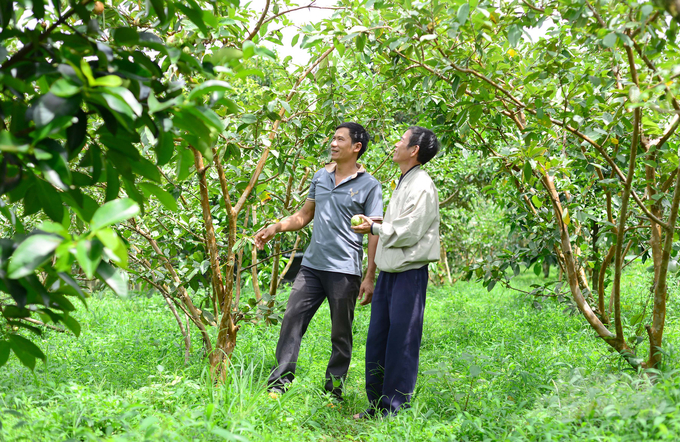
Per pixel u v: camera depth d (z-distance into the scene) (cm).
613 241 340
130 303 755
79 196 153
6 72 139
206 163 346
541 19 255
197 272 347
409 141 327
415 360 314
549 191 331
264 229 362
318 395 325
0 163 138
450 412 302
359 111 471
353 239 355
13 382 323
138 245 413
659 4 179
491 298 893
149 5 165
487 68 285
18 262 115
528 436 238
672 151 273
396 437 254
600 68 319
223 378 327
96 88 124
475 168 864
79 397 268
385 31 293
